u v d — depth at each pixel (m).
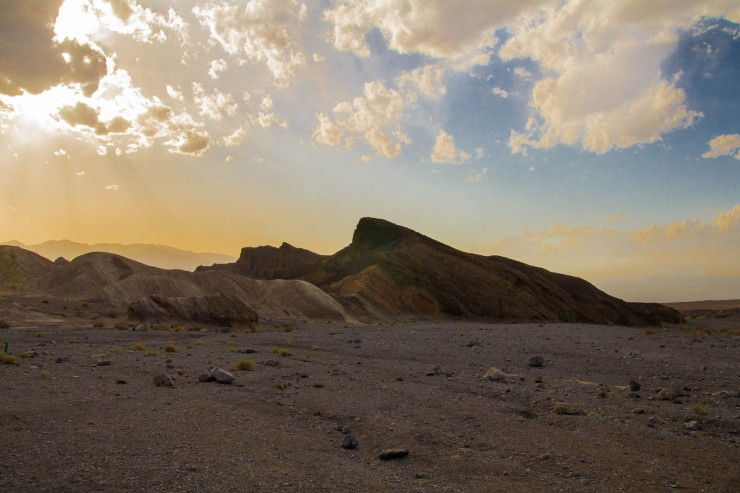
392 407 13.83
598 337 35.84
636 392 17.16
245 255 181.12
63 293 67.50
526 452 10.57
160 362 20.28
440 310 100.12
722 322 129.00
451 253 119.75
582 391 17.11
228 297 49.03
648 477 9.34
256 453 9.38
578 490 8.61
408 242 124.19
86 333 36.06
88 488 7.20
